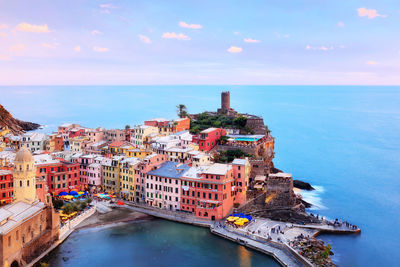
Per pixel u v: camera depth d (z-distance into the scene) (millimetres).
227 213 144750
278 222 140250
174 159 178750
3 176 139000
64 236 127188
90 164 173125
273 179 150875
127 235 130250
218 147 191125
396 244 133250
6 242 95562
